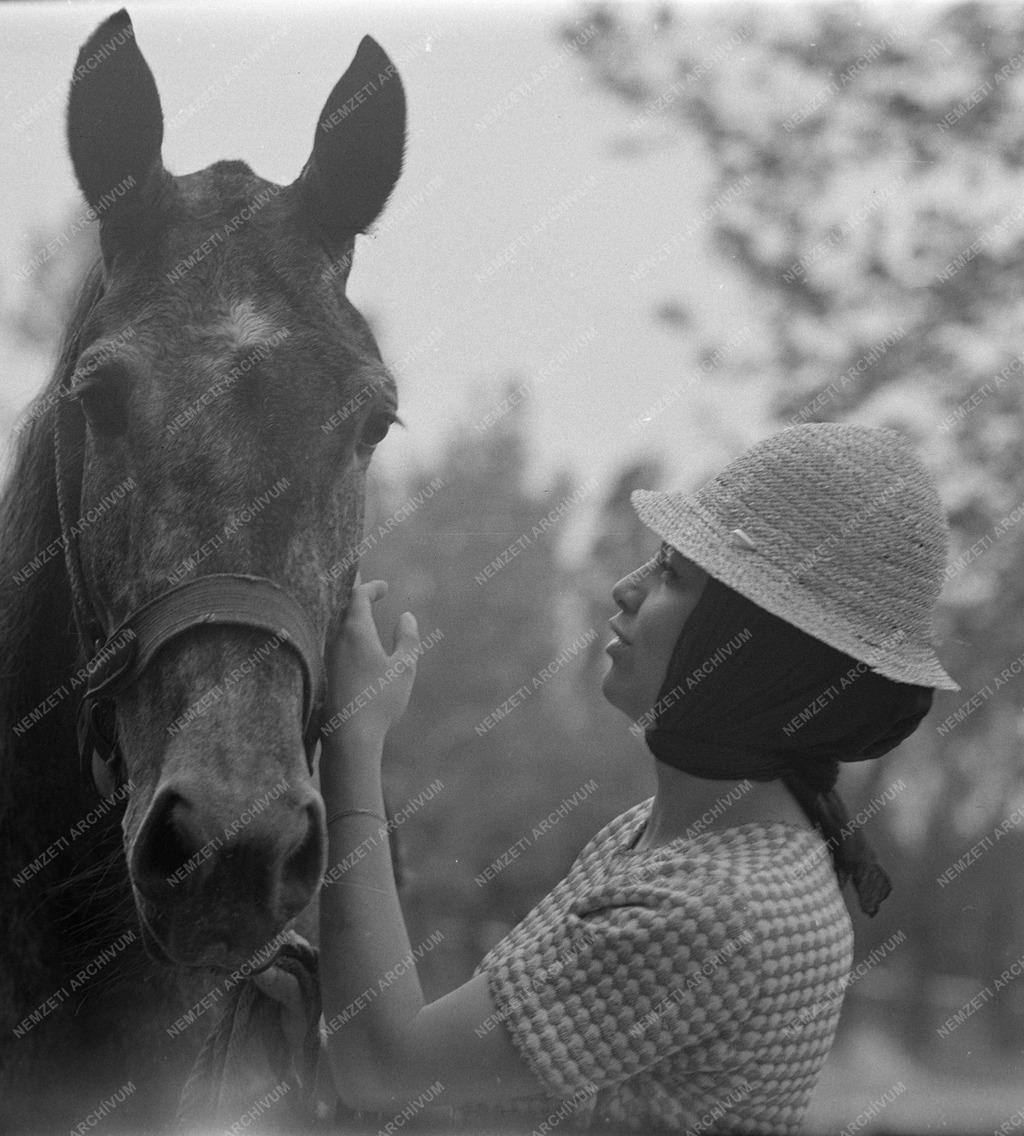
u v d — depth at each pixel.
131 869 1.63
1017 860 6.96
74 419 1.99
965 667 5.49
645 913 1.41
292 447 1.76
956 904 7.06
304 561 1.76
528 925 1.70
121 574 1.78
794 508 1.52
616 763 11.09
